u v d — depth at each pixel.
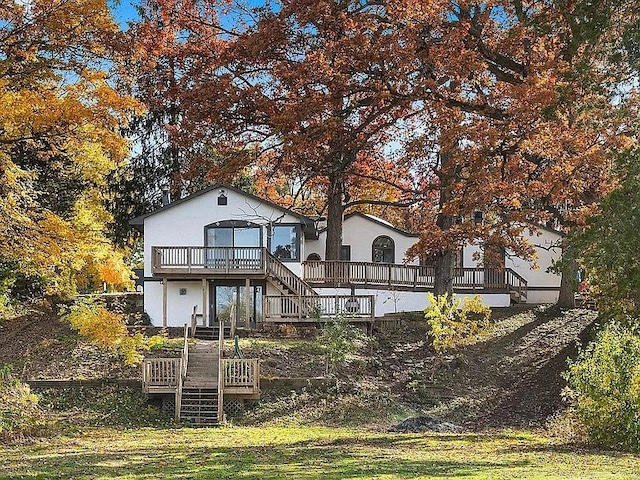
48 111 15.98
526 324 36.22
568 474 10.98
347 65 25.50
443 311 30.19
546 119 20.80
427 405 26.77
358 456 14.56
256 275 35.44
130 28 31.38
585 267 18.23
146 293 36.47
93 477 11.78
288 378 27.09
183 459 14.64
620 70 17.69
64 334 31.88
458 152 24.19
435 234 26.58
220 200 37.22
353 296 33.75
